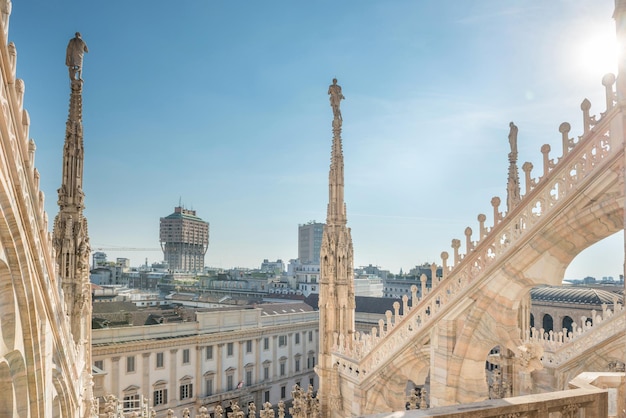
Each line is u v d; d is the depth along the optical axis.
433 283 17.19
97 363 55.47
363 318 83.06
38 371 9.76
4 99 7.10
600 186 11.44
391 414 7.06
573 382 10.09
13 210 7.90
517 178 25.75
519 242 13.47
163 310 72.06
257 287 149.62
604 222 11.52
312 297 97.94
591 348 21.56
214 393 66.94
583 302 55.56
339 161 24.88
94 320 61.06
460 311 15.81
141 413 25.92
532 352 13.96
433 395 16.62
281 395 77.50
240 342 71.44
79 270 22.19
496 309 14.55
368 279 146.50
